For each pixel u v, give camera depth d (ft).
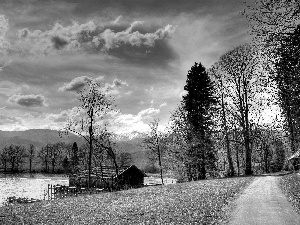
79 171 199.00
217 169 155.94
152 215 48.11
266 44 45.24
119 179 155.22
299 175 100.01
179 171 151.53
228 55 140.77
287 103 49.78
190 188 87.86
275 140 205.57
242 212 46.32
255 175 128.16
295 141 109.29
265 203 53.52
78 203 70.90
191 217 44.29
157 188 101.19
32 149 562.25
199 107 148.87
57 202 75.41
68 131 125.49
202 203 56.13
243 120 137.08
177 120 148.97
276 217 41.91
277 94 50.14
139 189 105.81
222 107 145.48
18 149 540.93
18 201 132.26
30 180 327.06
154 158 161.38
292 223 38.19
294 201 54.08
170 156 150.71
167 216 46.24
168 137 151.02
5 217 53.21
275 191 69.00
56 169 510.58
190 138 144.66
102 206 63.36
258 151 229.25
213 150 148.56
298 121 52.34
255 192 68.39
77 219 49.32
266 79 49.96
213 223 40.24
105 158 144.15
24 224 46.93
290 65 43.32
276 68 45.62
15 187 241.35
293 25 42.29
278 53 44.19
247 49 132.57
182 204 57.00
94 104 127.85
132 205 61.77
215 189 77.92
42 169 527.81
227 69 141.49
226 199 59.57
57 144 573.33
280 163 234.58
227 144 147.33
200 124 146.41
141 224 41.81
